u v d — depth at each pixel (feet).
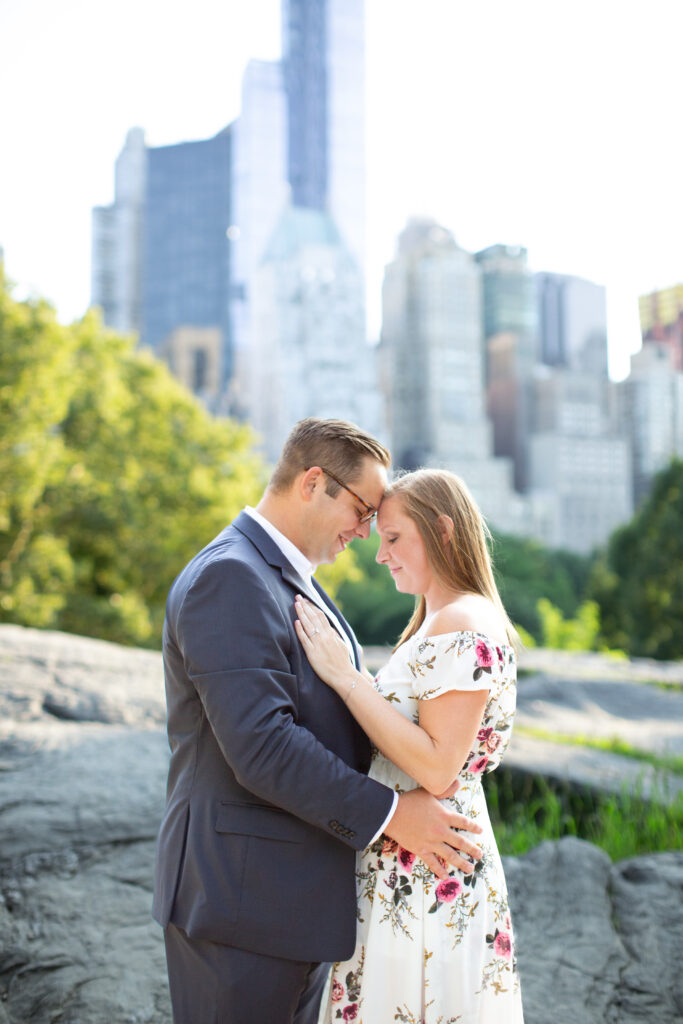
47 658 18.20
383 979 6.64
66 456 59.82
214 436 77.77
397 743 6.53
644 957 9.76
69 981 9.00
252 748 6.13
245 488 74.95
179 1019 6.66
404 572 7.35
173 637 6.86
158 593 66.59
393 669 7.06
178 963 6.68
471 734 6.54
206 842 6.48
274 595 6.72
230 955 6.38
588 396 545.03
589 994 9.11
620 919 10.48
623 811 15.42
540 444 521.65
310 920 6.44
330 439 7.16
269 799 6.23
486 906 6.73
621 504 518.78
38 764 12.76
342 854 6.68
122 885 10.43
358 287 550.77
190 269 654.94
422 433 534.37
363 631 173.88
